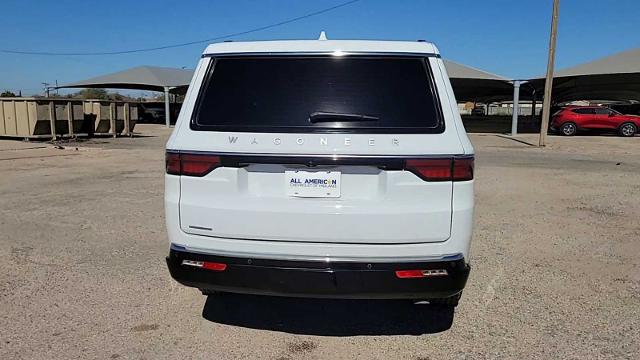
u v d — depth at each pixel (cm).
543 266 495
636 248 558
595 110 2769
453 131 293
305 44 314
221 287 305
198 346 332
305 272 291
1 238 582
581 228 650
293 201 295
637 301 407
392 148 287
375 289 291
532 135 2870
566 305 399
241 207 297
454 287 293
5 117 2158
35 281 444
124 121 2544
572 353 322
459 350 328
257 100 305
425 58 308
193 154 302
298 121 297
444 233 290
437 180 288
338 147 288
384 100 297
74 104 2258
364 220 288
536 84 3253
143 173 1161
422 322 371
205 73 317
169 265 313
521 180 1079
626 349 326
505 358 317
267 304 402
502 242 580
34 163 1363
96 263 495
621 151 1834
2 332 347
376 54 307
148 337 344
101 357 315
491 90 4044
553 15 1995
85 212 721
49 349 324
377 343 339
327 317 380
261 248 298
